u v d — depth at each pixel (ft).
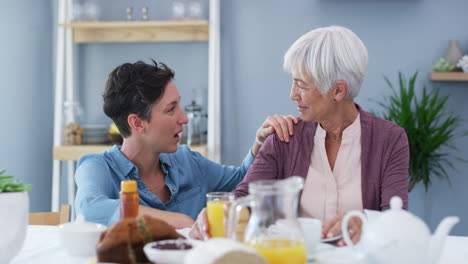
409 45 11.27
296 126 5.83
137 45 12.07
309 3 11.50
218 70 11.52
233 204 3.34
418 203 11.34
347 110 5.46
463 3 11.15
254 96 11.73
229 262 2.84
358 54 5.18
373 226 3.15
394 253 3.03
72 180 11.75
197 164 6.39
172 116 5.69
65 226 4.00
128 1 11.98
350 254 3.18
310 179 5.58
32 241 4.48
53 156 11.21
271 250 3.04
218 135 11.49
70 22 11.48
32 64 11.40
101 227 4.00
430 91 11.24
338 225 4.27
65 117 11.65
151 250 3.29
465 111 11.18
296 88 5.39
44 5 11.83
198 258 2.87
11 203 3.61
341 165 5.51
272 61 11.66
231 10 11.73
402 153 5.39
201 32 11.63
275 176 5.76
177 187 6.00
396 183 5.27
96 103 12.15
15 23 10.76
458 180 11.23
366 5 11.35
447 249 4.11
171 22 11.17
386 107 11.02
